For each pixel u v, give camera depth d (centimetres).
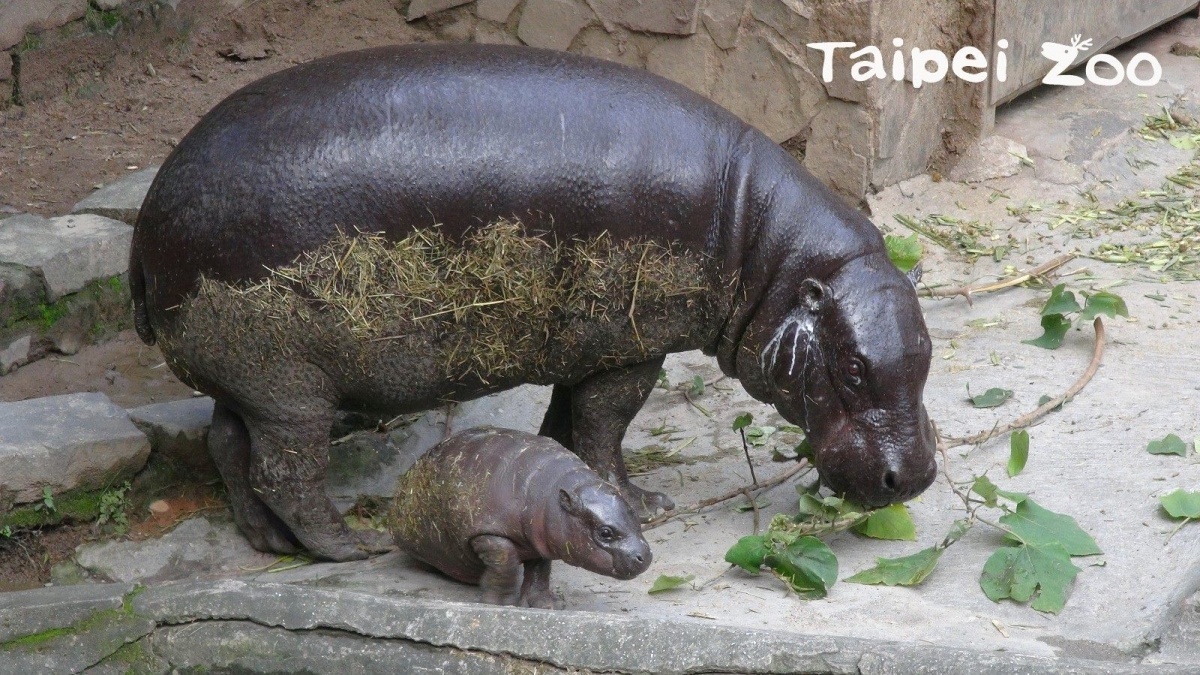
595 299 1072
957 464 1241
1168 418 1295
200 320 1030
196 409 1259
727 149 1105
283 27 2080
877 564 1062
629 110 1071
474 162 1025
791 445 1315
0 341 1385
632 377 1144
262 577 1123
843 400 1081
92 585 956
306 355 1041
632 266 1070
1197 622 976
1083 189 1830
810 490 1158
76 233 1488
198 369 1059
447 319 1049
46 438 1163
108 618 906
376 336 1037
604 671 812
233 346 1033
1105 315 1529
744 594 1026
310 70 1066
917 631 960
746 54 1778
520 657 827
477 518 994
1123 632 960
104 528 1190
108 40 1925
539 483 984
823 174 1775
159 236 1030
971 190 1825
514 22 1953
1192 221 1759
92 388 1390
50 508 1160
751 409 1393
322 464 1099
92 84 1911
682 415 1391
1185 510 1097
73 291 1447
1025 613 992
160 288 1041
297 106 1027
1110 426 1288
